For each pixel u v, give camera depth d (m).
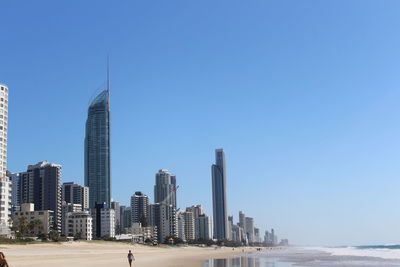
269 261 130.88
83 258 115.38
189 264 100.75
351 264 108.44
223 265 107.88
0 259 30.48
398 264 106.31
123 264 88.81
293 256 177.62
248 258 156.38
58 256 116.06
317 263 116.31
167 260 126.38
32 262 84.00
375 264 107.00
